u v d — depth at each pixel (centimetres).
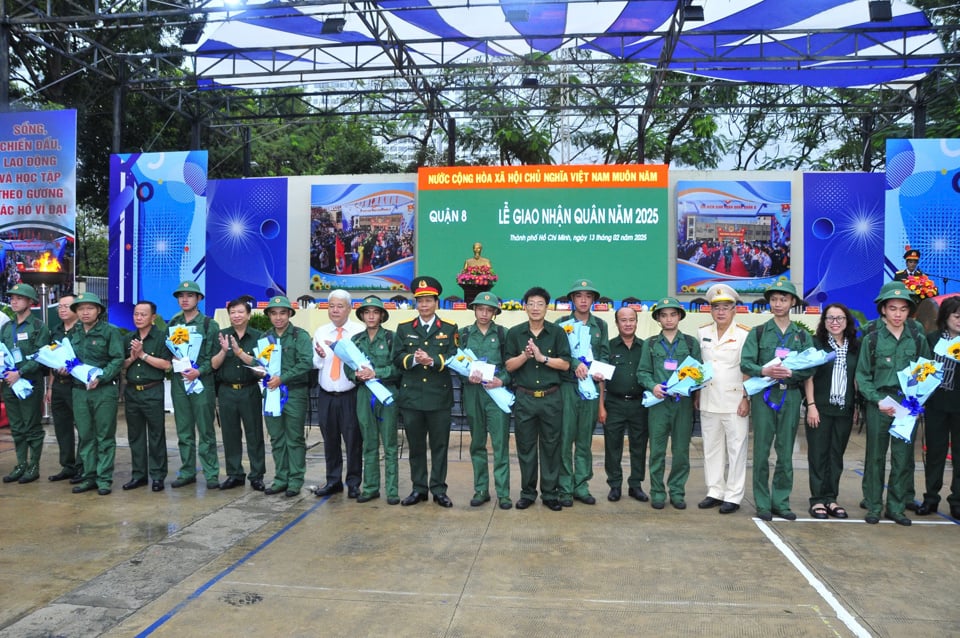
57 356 610
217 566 439
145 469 639
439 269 1477
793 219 1521
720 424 571
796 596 395
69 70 1725
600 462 772
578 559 453
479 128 2519
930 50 1463
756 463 554
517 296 1460
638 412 598
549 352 566
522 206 1462
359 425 601
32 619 365
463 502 591
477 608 379
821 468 560
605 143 2486
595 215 1448
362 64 1467
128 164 1245
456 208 1477
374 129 2759
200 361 631
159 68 1755
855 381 550
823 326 557
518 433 573
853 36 1420
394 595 395
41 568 436
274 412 599
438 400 573
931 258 1206
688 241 1527
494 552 466
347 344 572
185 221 1234
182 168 1230
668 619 366
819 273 1510
